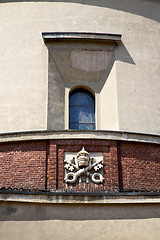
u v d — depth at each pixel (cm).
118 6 2539
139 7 2570
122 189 2084
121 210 1991
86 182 2075
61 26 2464
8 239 1905
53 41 2419
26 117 2281
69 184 2070
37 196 1966
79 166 2098
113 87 2380
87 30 2464
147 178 2136
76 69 2422
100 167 2098
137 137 2178
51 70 2388
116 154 2130
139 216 1988
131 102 2345
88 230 1952
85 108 2417
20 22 2491
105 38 2406
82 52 2430
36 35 2453
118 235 1955
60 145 2130
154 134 2228
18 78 2373
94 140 2141
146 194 2008
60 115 2319
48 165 2100
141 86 2395
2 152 2167
